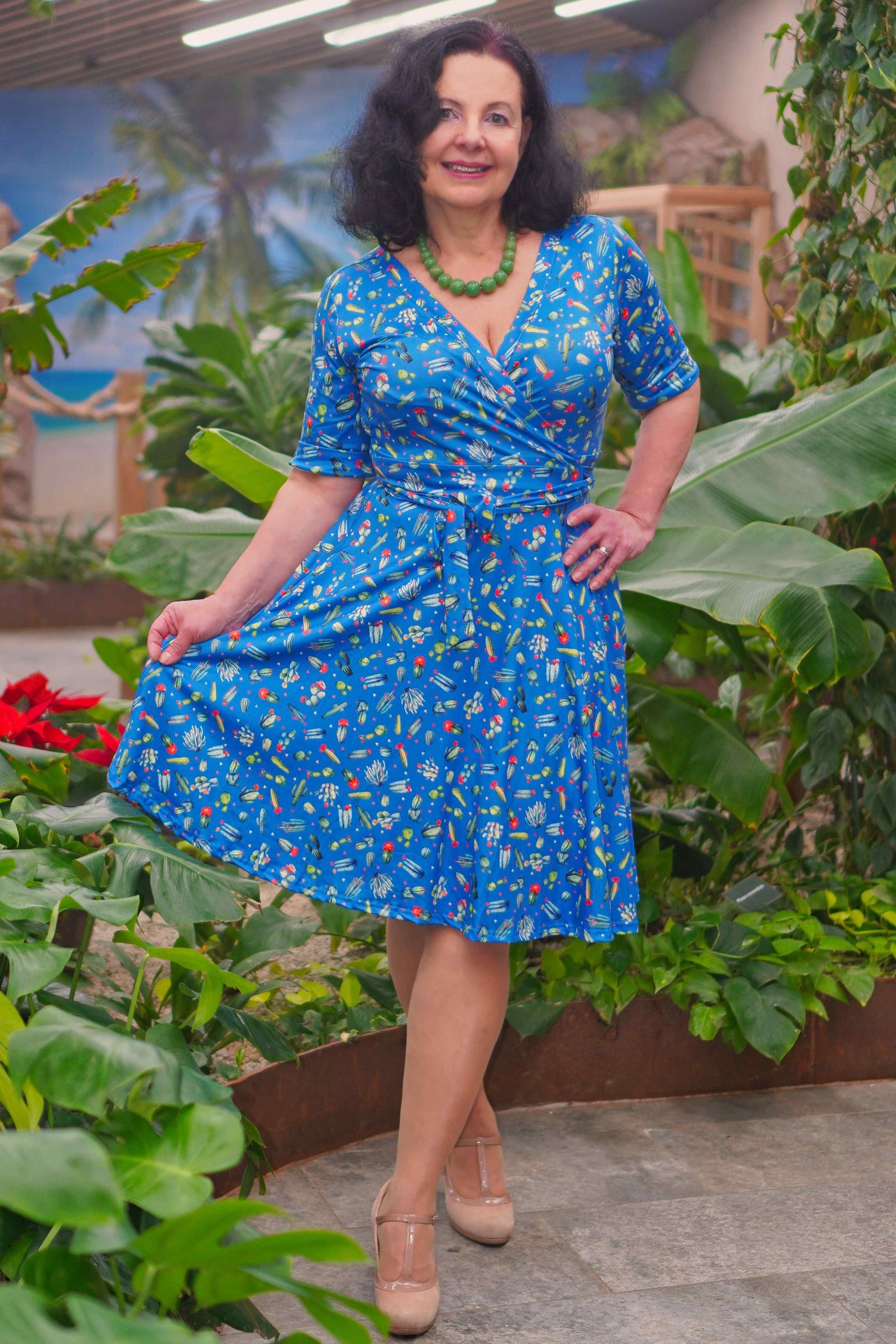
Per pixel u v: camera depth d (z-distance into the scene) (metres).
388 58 1.78
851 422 2.61
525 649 1.75
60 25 14.53
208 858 2.94
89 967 2.19
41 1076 1.24
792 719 3.06
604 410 1.83
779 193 14.41
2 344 3.04
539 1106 2.45
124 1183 1.16
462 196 1.71
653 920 2.71
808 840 3.61
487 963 1.79
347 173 1.81
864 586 2.32
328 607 1.82
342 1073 2.26
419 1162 1.77
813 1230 1.99
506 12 14.59
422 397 1.73
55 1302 1.12
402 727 1.78
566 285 1.77
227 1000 2.42
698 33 15.55
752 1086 2.52
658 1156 2.24
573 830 1.78
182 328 6.05
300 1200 2.07
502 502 1.75
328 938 3.22
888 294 2.84
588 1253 1.93
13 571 11.40
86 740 3.08
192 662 1.87
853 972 2.53
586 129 16.36
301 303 6.98
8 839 1.85
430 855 1.77
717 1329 1.74
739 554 2.47
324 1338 1.71
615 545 1.81
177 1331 0.93
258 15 13.95
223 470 2.82
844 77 2.83
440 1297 1.81
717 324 13.06
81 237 2.94
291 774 1.82
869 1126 2.36
